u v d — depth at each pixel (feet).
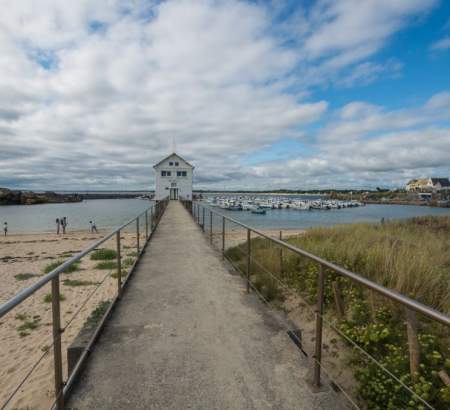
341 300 14.26
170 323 11.71
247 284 15.33
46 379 13.56
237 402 7.30
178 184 157.89
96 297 25.02
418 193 383.04
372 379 9.81
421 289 14.53
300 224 118.62
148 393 7.60
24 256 51.52
